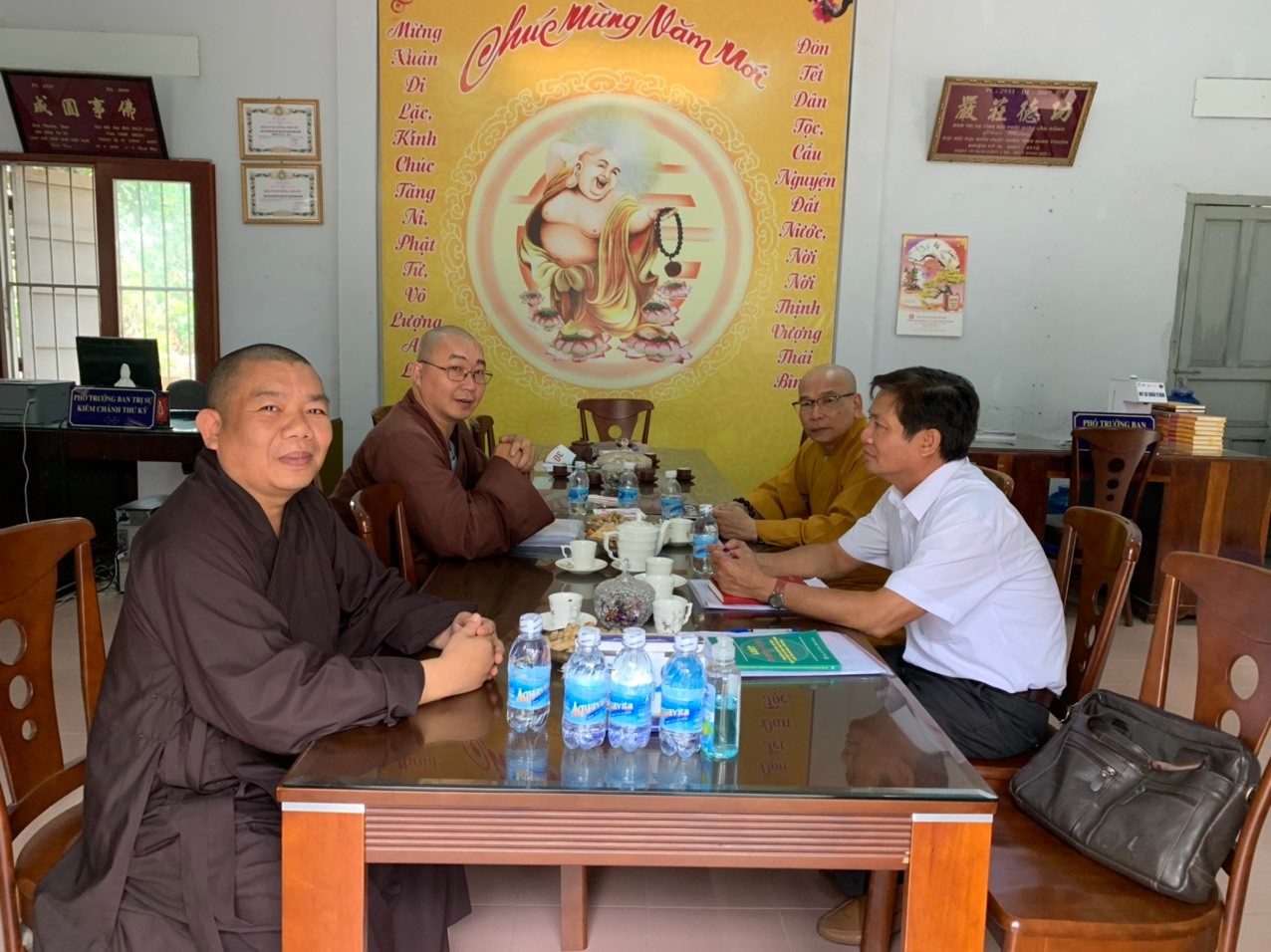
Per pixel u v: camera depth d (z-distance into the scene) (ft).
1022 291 17.01
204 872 4.11
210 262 16.24
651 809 3.56
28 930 4.50
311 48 15.90
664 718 3.88
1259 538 14.10
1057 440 15.57
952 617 5.71
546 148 16.11
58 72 15.51
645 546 6.75
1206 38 16.47
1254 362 17.52
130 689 4.26
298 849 3.58
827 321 16.74
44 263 16.46
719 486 11.12
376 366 16.42
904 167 16.63
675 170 16.28
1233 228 17.07
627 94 16.06
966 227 16.80
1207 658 4.84
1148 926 4.17
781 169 16.33
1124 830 4.50
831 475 9.49
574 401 16.78
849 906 6.19
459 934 6.20
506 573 6.90
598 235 16.35
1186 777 4.47
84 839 4.36
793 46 16.03
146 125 15.78
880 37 16.02
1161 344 17.26
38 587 4.88
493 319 16.47
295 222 16.28
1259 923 6.53
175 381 15.74
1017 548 5.91
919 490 6.10
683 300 16.60
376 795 3.54
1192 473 13.93
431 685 4.31
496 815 3.58
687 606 5.39
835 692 4.63
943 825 3.61
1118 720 4.91
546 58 15.92
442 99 15.88
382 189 16.05
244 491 4.56
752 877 6.95
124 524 14.12
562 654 4.79
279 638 4.17
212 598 4.14
